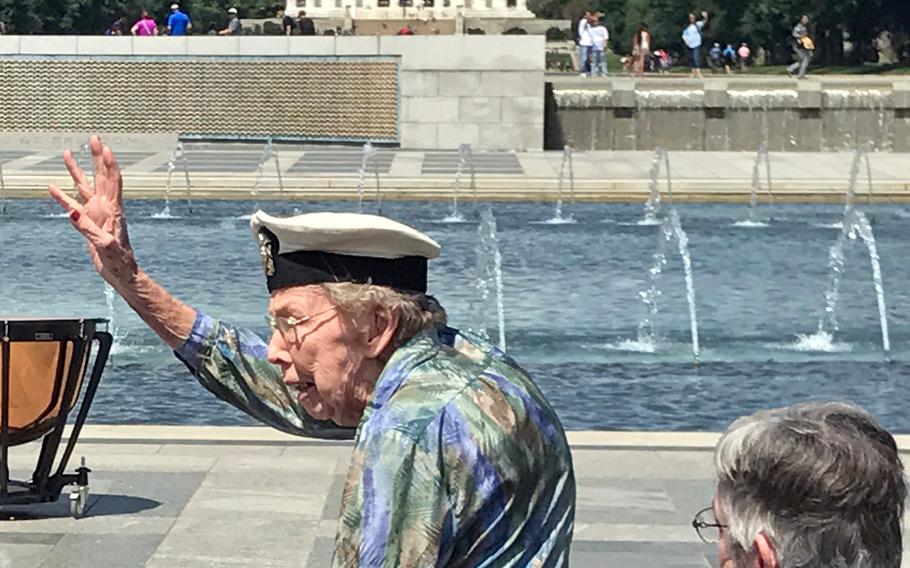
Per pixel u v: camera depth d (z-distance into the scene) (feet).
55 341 23.04
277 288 10.88
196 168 91.40
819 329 47.50
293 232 10.61
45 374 23.16
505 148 106.01
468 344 10.87
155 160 97.50
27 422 23.48
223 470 27.14
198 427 30.40
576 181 83.05
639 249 65.21
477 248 65.51
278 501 25.08
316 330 10.77
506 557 9.98
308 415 12.73
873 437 8.32
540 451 10.20
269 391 12.64
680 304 51.80
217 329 12.76
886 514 8.15
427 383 10.12
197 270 58.75
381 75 105.50
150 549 22.39
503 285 55.62
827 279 57.52
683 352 43.70
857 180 85.10
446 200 81.97
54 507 24.56
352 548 9.83
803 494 8.06
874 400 38.50
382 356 10.80
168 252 63.52
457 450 9.86
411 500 9.78
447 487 9.85
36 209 77.30
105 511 24.39
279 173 85.25
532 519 10.12
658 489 26.13
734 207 80.89
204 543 22.71
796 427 8.27
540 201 81.82
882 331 47.24
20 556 21.97
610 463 27.96
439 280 56.85
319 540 22.93
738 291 54.70
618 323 48.16
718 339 45.70
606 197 81.82
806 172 90.33
